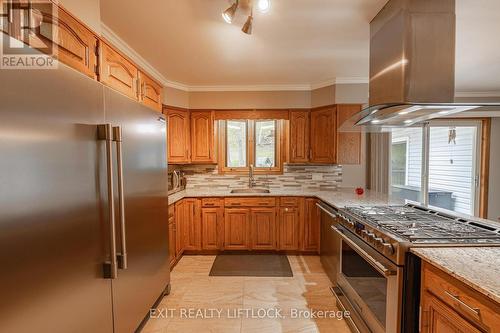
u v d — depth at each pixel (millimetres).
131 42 2385
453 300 1070
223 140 4086
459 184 4445
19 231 877
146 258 1942
